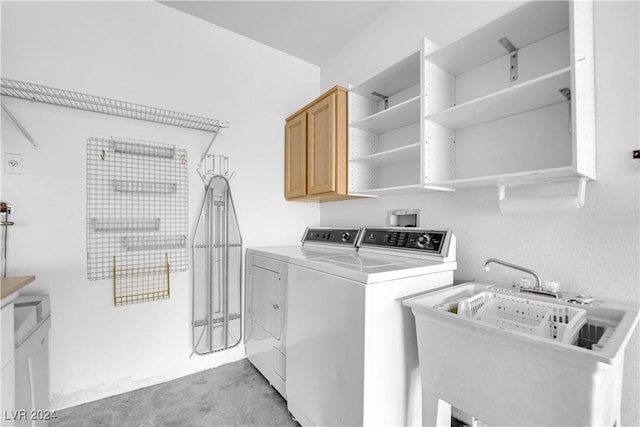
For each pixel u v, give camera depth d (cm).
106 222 174
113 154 177
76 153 166
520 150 136
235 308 223
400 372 122
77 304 166
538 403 78
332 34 231
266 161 241
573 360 70
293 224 255
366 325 110
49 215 159
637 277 102
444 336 100
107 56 176
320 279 134
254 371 204
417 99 151
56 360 160
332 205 258
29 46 155
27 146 154
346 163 200
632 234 103
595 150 111
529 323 114
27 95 153
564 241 121
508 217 140
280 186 249
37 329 128
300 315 148
